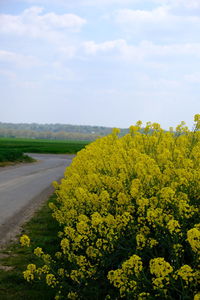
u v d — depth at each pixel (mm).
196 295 4062
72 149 71312
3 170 28812
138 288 4664
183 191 6371
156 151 9516
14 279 6867
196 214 5777
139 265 4695
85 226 5637
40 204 14336
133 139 11969
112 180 7602
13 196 16172
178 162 7809
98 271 5730
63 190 9469
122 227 5730
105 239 5773
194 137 9852
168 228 4992
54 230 10273
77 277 5703
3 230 10422
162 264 4230
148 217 5348
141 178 7051
